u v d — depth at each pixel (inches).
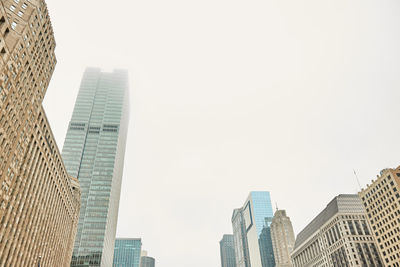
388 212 6087.6
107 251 7790.4
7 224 2965.1
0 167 2719.0
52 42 3639.3
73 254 7062.0
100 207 7795.3
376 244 6737.2
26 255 3415.4
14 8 2915.8
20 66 2920.8
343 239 7450.8
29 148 3371.1
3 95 2655.0
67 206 4980.3
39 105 3494.1
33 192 3548.2
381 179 6314.0
